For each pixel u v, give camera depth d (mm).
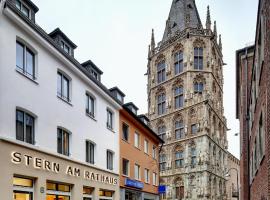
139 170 28969
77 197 17406
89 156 19938
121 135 25172
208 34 57969
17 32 13430
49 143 15273
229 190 69500
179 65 58844
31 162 13594
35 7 15742
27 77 13891
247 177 24172
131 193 27188
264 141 10641
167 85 59781
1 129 12078
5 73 12516
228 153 69312
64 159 16391
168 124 58156
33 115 14320
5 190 11906
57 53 16141
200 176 51312
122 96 27219
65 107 17062
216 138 57906
